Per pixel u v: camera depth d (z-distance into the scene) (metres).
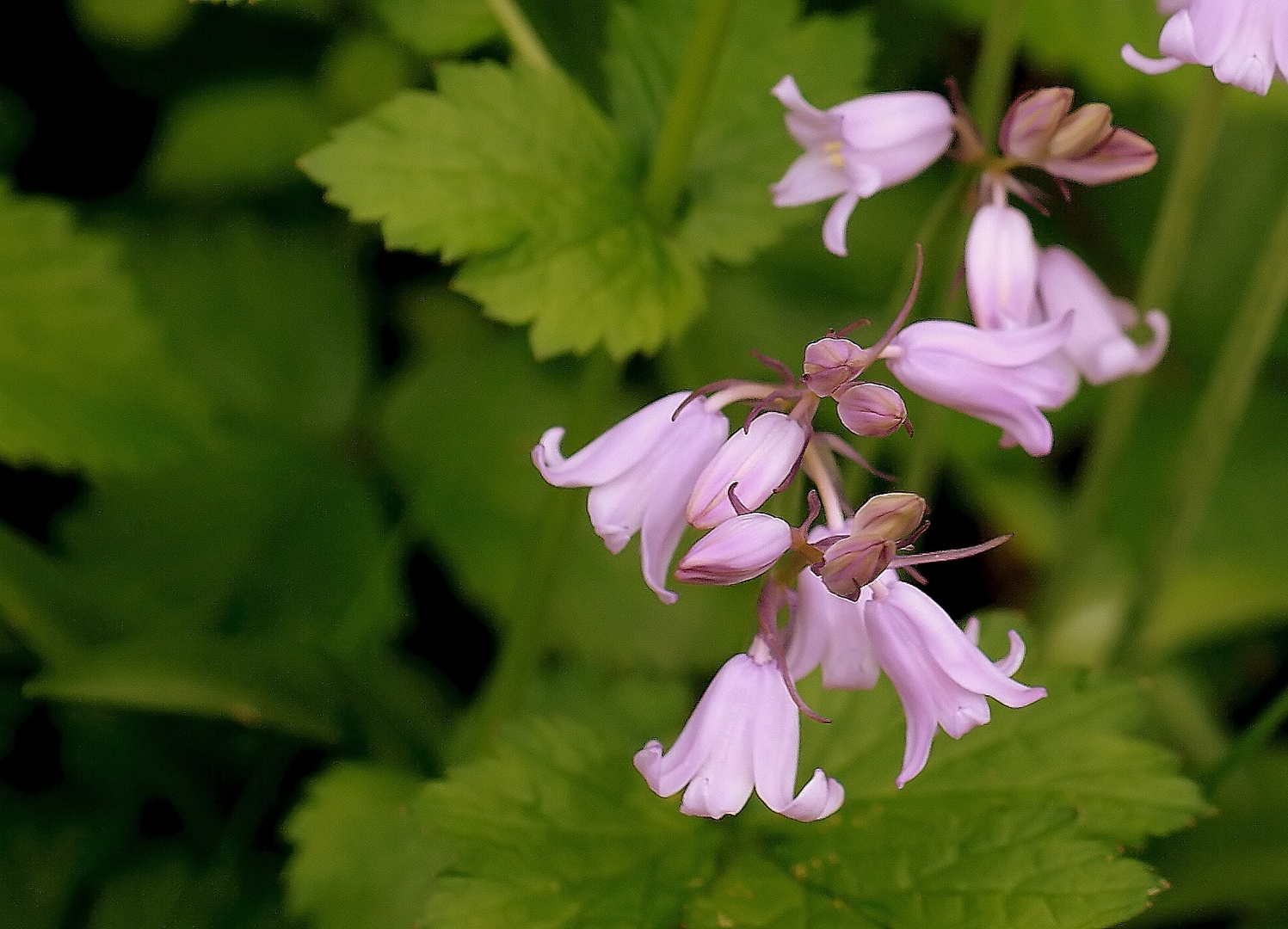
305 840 0.52
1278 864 0.53
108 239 0.54
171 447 0.53
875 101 0.48
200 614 0.55
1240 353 0.54
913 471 0.54
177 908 0.53
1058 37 0.56
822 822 0.49
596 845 0.49
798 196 0.48
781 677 0.45
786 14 0.53
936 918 0.48
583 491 0.52
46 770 0.54
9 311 0.53
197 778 0.54
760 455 0.45
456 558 0.57
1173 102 0.56
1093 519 0.56
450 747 0.55
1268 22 0.46
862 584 0.44
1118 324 0.49
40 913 0.53
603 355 0.52
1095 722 0.49
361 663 0.55
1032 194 0.48
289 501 0.57
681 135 0.51
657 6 0.53
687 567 0.45
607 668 0.55
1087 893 0.47
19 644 0.54
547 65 0.52
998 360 0.46
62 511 0.56
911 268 0.49
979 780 0.49
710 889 0.48
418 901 0.51
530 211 0.50
